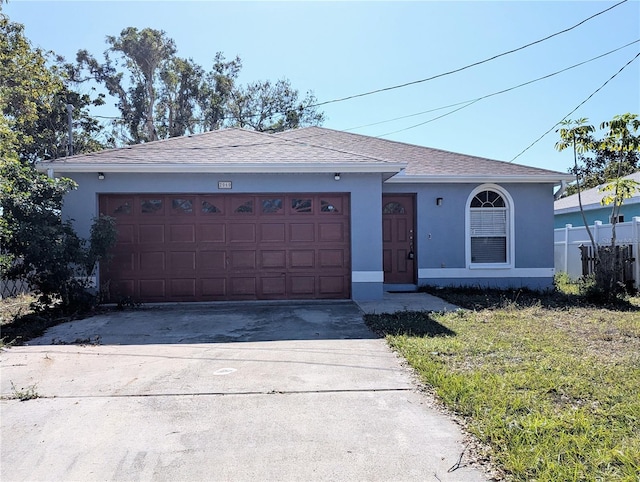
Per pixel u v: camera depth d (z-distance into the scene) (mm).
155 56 31359
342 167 9047
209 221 9281
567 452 3000
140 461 3045
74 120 25891
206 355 5566
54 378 4730
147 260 9172
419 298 9766
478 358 5168
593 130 9406
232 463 3010
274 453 3137
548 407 3740
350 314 7980
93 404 4023
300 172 9156
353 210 9398
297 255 9422
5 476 2877
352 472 2895
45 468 2967
